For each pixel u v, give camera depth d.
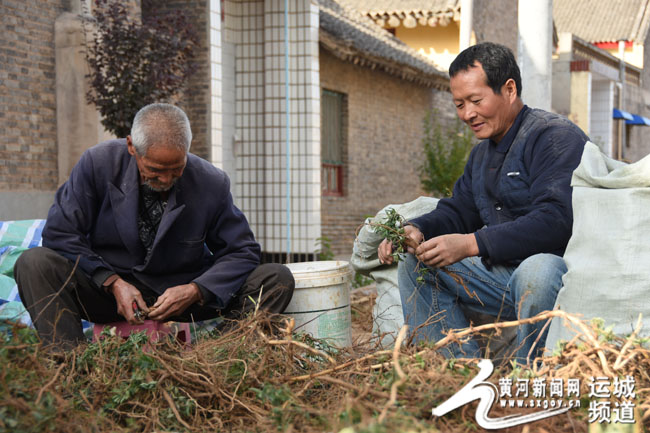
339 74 14.13
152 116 3.38
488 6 19.02
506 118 3.63
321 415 2.33
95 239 3.75
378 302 4.56
